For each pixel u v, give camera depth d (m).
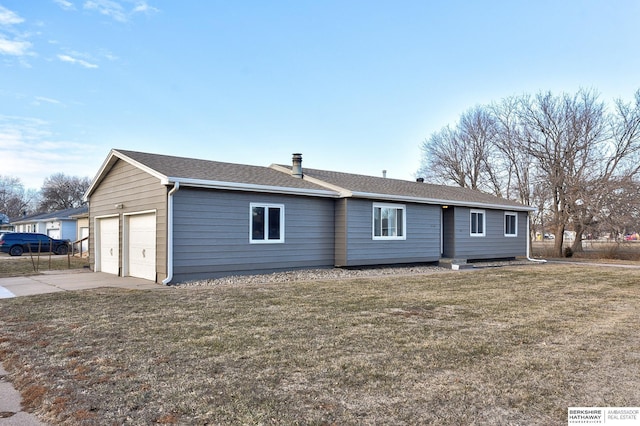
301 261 14.50
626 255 25.09
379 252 16.05
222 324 6.65
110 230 15.23
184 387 4.07
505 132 31.89
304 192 14.12
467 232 19.48
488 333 6.15
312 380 4.25
